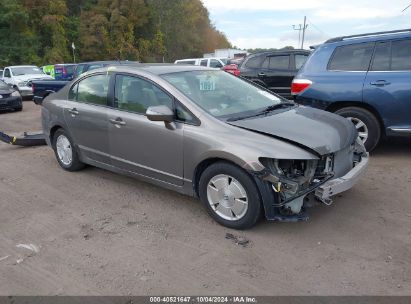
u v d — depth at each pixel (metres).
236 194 3.89
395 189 4.91
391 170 5.59
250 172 3.65
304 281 3.16
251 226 3.93
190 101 4.27
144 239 3.90
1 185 5.57
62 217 4.45
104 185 5.38
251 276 3.25
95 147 5.34
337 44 6.37
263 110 4.53
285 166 3.77
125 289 3.13
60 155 6.08
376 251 3.55
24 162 6.69
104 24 61.41
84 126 5.38
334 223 4.08
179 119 4.29
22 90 18.41
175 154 4.31
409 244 3.65
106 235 4.00
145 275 3.31
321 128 4.07
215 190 4.06
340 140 3.97
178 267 3.41
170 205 4.66
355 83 6.05
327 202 3.79
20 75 19.52
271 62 11.05
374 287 3.06
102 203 4.79
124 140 4.84
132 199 4.88
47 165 6.45
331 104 6.30
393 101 5.79
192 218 4.31
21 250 3.76
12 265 3.51
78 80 5.65
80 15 61.97
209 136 3.99
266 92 5.26
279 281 3.17
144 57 69.50
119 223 4.26
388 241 3.71
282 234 3.89
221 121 4.07
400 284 3.09
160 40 72.88
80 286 3.19
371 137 6.10
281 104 4.89
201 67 5.23
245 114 4.32
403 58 5.82
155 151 4.51
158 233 4.01
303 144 3.66
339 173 4.02
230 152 3.78
